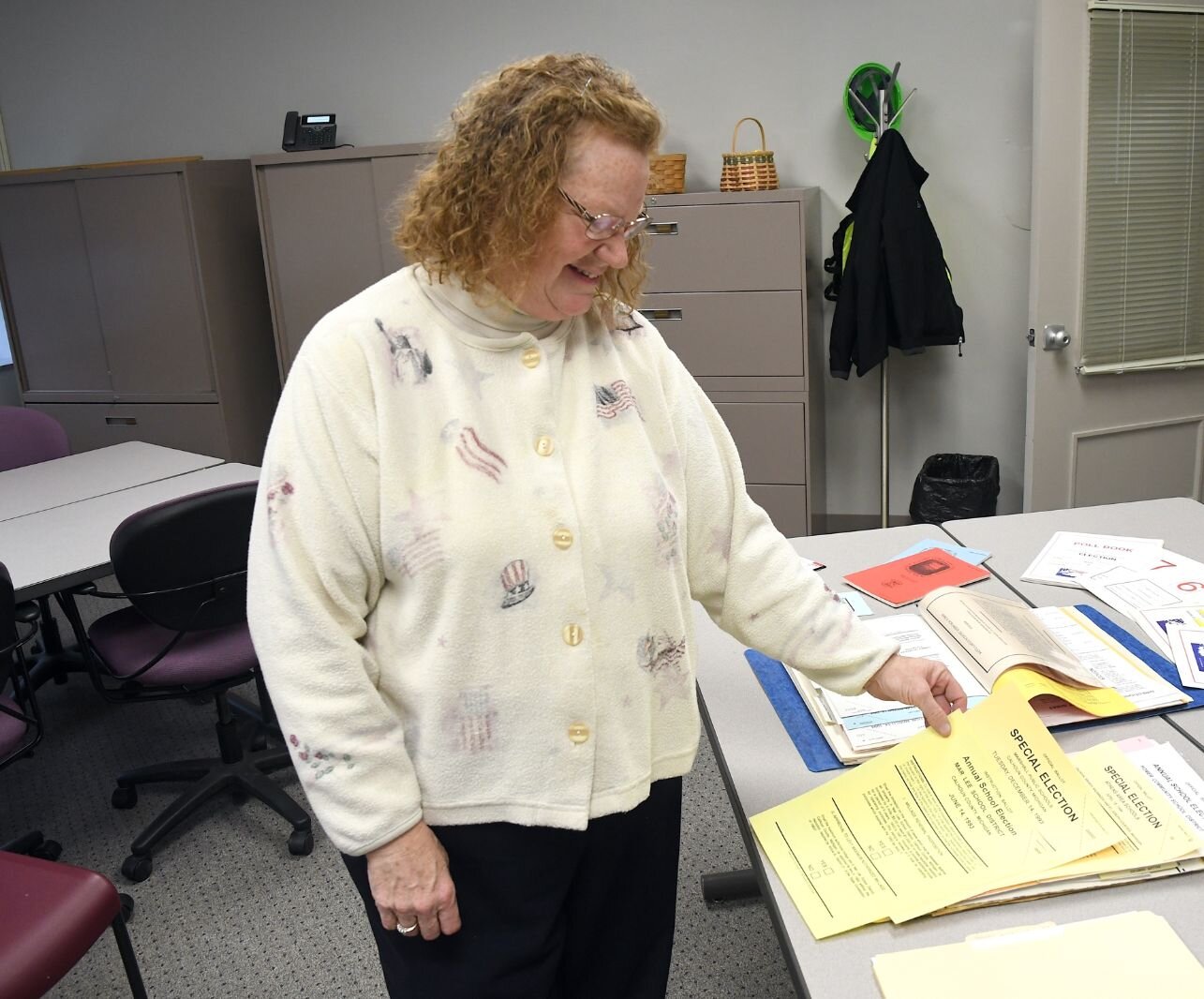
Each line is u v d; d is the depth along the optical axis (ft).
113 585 13.38
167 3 14.15
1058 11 10.03
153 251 13.16
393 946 3.62
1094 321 10.96
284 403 3.29
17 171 13.43
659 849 3.97
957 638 4.85
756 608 3.99
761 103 12.66
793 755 4.38
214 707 10.37
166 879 7.76
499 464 3.29
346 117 13.98
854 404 13.29
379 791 3.27
